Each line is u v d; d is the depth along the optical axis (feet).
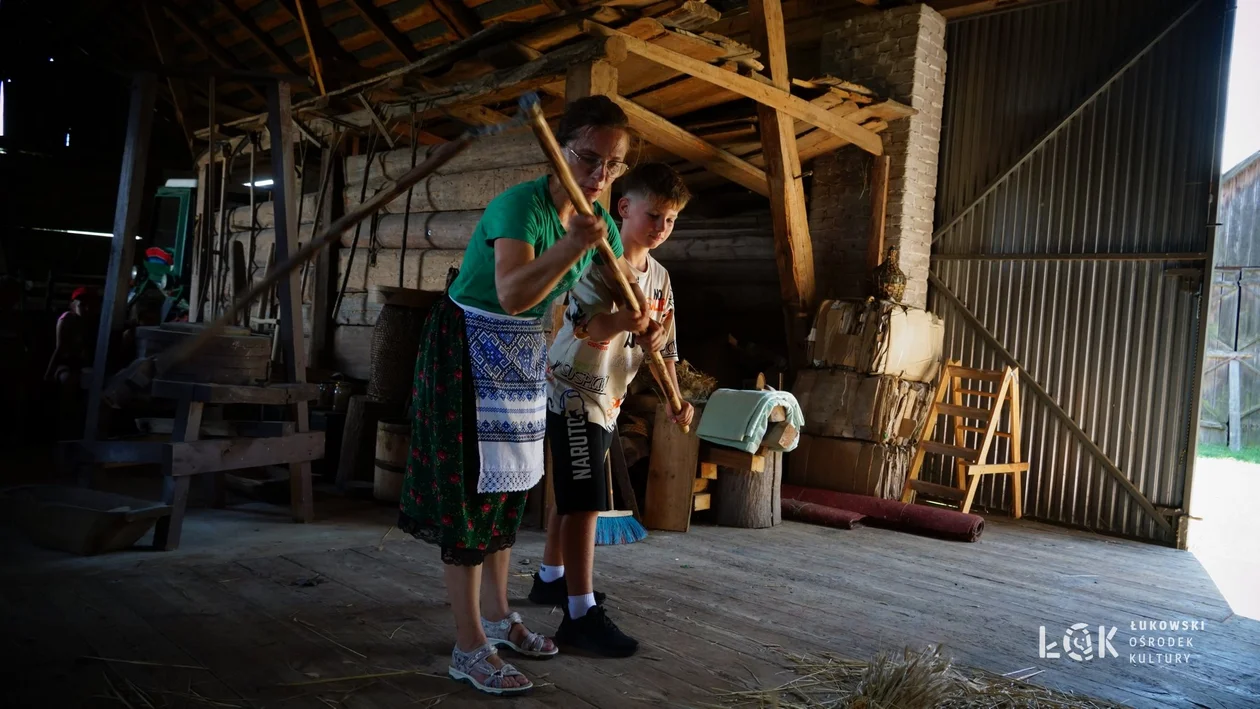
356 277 25.35
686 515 16.65
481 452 7.69
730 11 25.30
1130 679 9.60
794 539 16.78
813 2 25.04
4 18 36.63
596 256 9.06
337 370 25.54
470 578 8.05
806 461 20.99
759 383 17.29
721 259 24.14
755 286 24.32
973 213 23.02
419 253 23.31
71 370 21.83
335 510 16.49
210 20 31.27
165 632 9.04
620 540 15.24
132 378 13.34
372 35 26.00
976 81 23.00
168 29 33.04
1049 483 21.77
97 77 41.70
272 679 7.97
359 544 13.69
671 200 9.50
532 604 10.93
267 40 30.17
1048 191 22.02
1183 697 9.14
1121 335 20.95
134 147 13.91
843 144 22.53
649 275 10.02
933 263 23.50
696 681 8.57
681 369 18.57
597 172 7.57
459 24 23.68
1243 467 38.37
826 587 12.94
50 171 43.06
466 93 20.13
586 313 9.20
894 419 20.36
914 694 8.16
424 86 22.66
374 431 19.03
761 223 23.47
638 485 18.13
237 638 9.00
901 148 22.03
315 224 26.27
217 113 36.68
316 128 26.32
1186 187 20.21
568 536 9.33
